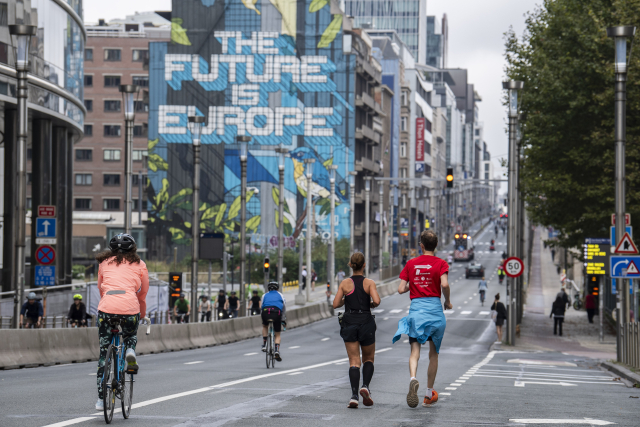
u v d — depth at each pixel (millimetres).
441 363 32344
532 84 58688
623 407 16000
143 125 179500
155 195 140375
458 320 73188
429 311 13977
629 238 32250
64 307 55125
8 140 57312
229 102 141000
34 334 27234
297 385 19031
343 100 140375
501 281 123375
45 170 62312
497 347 47250
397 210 182625
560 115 54625
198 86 141250
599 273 52406
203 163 140250
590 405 16094
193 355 36062
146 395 16312
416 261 14172
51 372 23672
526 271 116438
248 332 53625
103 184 179875
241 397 15930
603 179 51812
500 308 51969
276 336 26500
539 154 57094
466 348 47938
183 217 139875
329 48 140500
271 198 139750
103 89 180375
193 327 44250
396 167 188375
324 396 16234
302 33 140875
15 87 54688
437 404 15156
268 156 140250
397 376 23344
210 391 17203
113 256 12250
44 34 59688
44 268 34531
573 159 54188
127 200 41312
